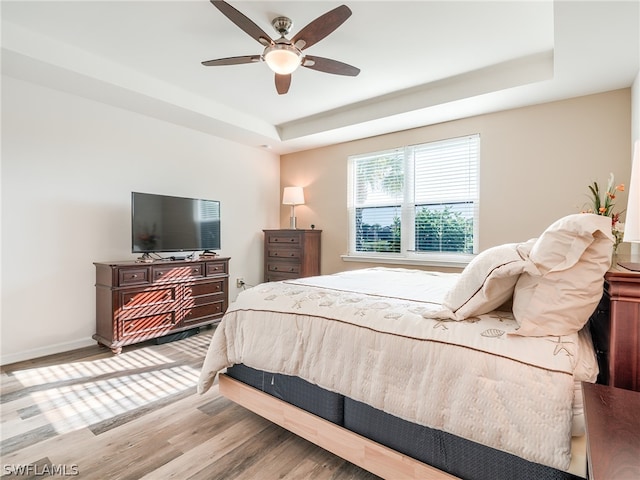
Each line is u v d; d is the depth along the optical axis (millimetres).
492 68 2873
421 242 3957
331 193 4738
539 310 1116
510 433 1042
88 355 2982
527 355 1066
